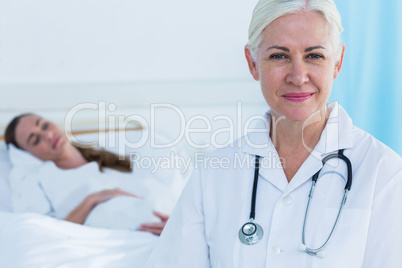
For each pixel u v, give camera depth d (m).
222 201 1.19
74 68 2.58
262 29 1.06
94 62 2.58
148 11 2.54
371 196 1.04
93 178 2.38
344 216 1.04
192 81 2.50
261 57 1.08
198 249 1.22
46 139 2.45
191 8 2.54
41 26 2.55
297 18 1.03
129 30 2.56
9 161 2.50
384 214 1.03
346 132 1.15
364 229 1.03
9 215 1.97
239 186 1.18
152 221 2.21
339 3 2.01
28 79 2.58
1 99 2.52
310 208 1.08
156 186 2.36
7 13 2.52
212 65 2.57
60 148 2.44
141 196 2.33
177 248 1.22
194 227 1.23
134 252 1.82
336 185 1.09
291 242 1.07
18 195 2.39
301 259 1.04
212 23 2.54
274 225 1.09
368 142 1.13
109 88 2.52
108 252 1.83
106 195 2.30
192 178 1.26
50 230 1.89
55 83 2.55
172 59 2.58
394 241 1.02
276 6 1.03
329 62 1.05
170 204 2.33
